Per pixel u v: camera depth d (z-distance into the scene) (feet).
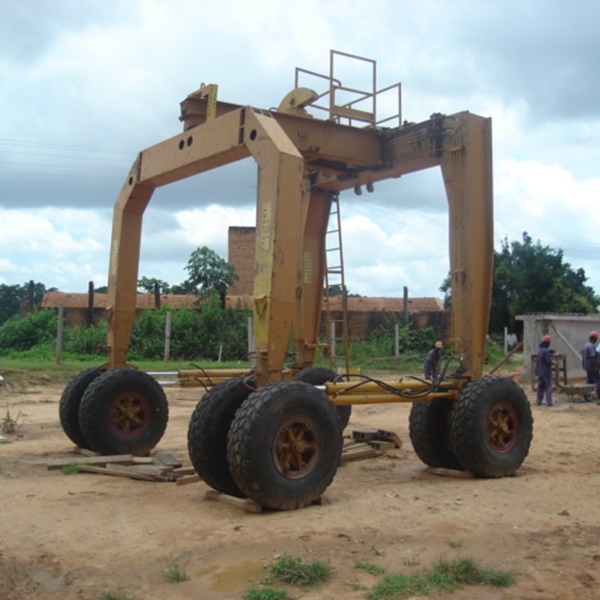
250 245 140.15
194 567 17.12
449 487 26.48
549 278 145.28
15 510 22.29
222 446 24.13
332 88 36.27
